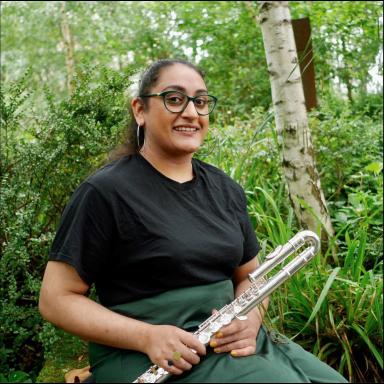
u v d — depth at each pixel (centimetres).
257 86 595
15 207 209
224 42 640
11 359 217
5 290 209
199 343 128
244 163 298
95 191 138
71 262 134
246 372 127
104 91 224
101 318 132
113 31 859
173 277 138
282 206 292
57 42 1023
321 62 527
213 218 151
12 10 964
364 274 217
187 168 158
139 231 138
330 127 347
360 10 521
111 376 134
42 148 212
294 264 147
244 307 138
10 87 220
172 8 672
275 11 266
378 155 391
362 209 290
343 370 212
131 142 164
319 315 213
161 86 151
